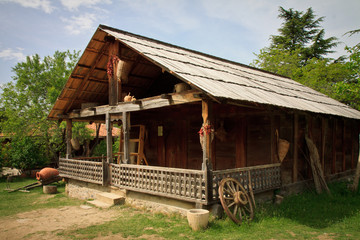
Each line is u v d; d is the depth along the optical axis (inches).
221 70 458.3
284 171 415.2
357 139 680.4
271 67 1237.1
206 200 289.4
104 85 521.0
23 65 866.1
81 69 472.4
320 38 1453.0
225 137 470.9
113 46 443.5
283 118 424.2
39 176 605.3
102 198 424.5
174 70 312.5
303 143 457.1
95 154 906.7
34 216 383.9
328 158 544.1
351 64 580.4
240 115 456.1
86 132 836.6
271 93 422.3
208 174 293.6
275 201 384.8
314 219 323.0
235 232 273.7
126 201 404.5
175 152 551.8
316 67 1179.9
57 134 789.2
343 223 312.3
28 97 848.9
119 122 562.6
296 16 1539.1
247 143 446.3
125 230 298.7
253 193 347.9
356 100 952.9
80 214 377.7
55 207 437.1
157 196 358.3
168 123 569.0
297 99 470.9
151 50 394.9
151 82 560.7
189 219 284.4
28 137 813.2
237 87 358.3
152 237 273.6
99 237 283.7
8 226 338.3
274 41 1533.0
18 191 593.9
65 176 542.3
